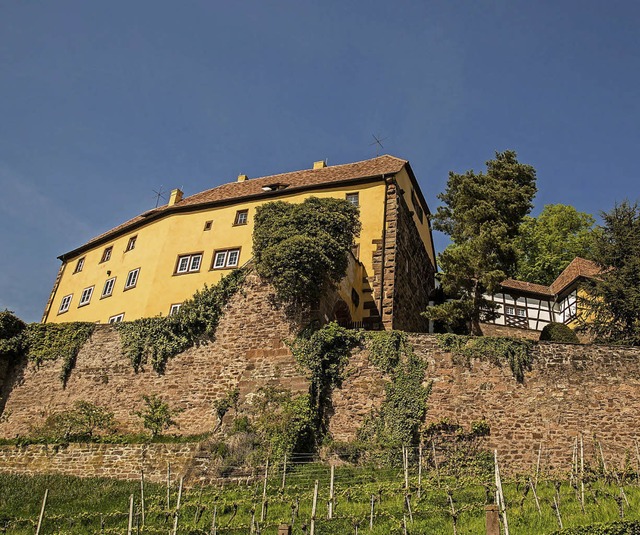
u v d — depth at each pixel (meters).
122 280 34.09
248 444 19.33
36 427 24.98
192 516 16.48
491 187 29.83
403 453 18.95
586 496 16.12
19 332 27.58
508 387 20.45
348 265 26.58
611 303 25.94
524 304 39.56
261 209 25.09
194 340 24.00
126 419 23.55
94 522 16.80
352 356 21.58
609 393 20.16
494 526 13.07
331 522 15.23
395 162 33.38
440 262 28.33
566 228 47.69
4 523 16.97
